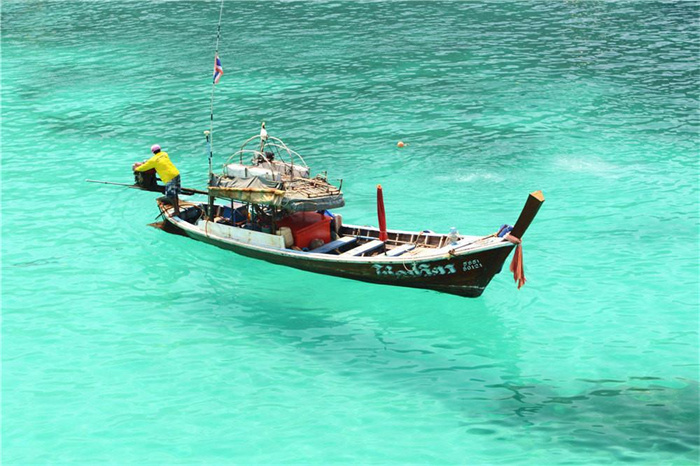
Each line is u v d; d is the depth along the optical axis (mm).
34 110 41938
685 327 20484
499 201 29047
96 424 16828
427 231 24406
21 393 18000
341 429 16516
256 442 16125
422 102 41562
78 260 25281
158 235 27391
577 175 31469
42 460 15625
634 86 43656
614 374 18453
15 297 22734
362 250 23609
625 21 60406
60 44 57719
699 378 18203
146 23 64438
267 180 24062
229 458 15625
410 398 17688
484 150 34438
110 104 42750
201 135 37375
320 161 33531
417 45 54250
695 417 16688
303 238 24609
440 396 17750
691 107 39906
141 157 34688
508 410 17125
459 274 21719
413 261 21891
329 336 20578
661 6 65875
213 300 22672
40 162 34281
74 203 30000
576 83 44469
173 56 53062
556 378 18375
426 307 22125
